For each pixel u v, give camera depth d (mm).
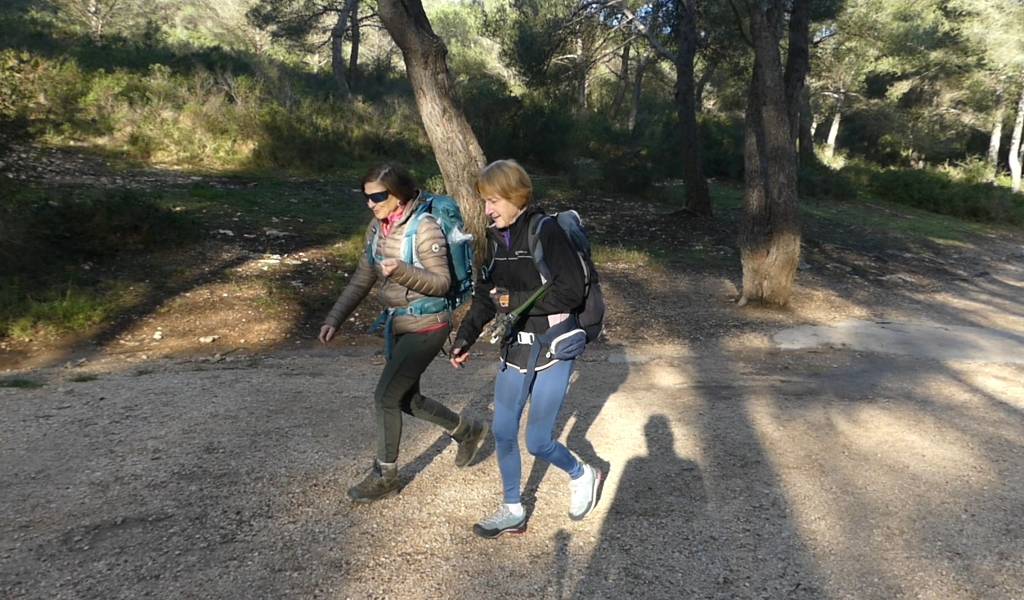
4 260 7742
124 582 2791
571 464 3234
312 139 16656
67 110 15102
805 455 4219
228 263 8938
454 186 8664
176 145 15352
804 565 2994
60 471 3771
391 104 21625
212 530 3197
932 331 8188
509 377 2996
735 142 24984
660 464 4055
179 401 4988
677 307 8844
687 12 15438
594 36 21125
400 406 3434
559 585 2836
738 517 3408
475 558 3021
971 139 42062
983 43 28812
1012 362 6945
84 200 9672
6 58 15297
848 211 20000
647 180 18234
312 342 6984
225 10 45906
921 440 4531
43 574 2828
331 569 2916
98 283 7883
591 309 2953
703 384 5844
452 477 3830
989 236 18766
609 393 5508
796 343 7414
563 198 16703
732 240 13719
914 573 2941
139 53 21047
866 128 39812
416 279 2969
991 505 3570
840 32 26359
